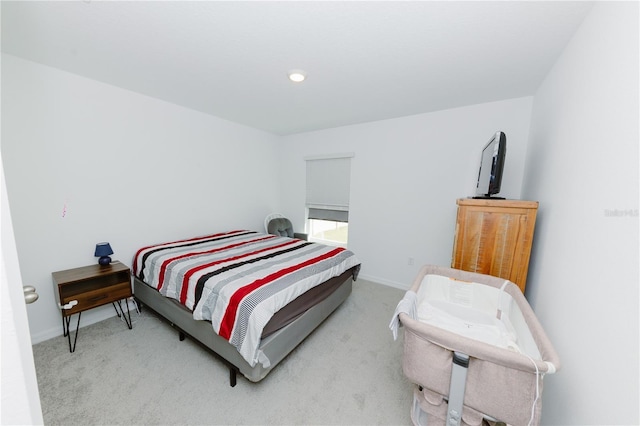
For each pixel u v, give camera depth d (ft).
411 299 4.13
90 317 7.22
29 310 6.23
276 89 7.46
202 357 5.91
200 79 6.86
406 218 10.37
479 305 5.27
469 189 8.93
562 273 4.03
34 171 6.15
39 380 5.13
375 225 11.21
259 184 13.09
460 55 5.37
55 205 6.52
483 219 5.67
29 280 6.19
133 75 6.66
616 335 2.47
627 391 2.24
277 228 12.67
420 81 6.75
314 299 6.40
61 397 4.72
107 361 5.71
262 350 4.73
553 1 3.71
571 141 4.16
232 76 6.63
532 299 5.60
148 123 8.32
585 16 3.92
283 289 5.32
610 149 2.90
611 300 2.62
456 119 8.95
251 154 12.44
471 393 3.08
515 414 2.88
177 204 9.44
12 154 5.83
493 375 2.91
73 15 4.26
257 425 4.28
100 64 6.08
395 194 10.55
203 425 4.25
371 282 11.30
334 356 6.09
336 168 12.24
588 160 3.46
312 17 4.24
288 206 14.33
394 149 10.41
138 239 8.34
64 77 6.45
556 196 4.64
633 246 2.32
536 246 5.59
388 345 6.55
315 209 13.44
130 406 4.57
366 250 11.57
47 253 6.44
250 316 4.63
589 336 3.00
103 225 7.47
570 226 3.88
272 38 4.88
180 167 9.42
